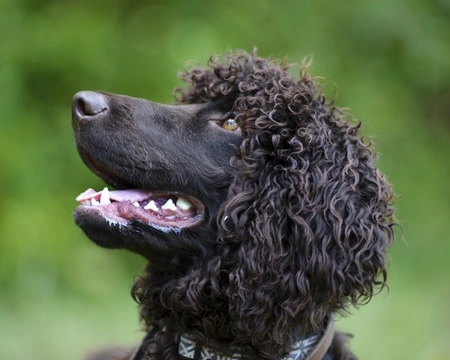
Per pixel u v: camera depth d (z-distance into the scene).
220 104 5.38
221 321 4.98
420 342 10.09
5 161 12.34
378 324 10.74
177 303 4.98
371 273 4.94
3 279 11.86
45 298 11.66
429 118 15.06
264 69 5.54
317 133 5.03
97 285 12.07
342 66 13.67
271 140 5.00
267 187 4.95
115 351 6.09
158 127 5.16
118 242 4.94
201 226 5.01
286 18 13.38
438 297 11.99
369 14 13.77
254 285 4.87
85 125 5.03
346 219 4.89
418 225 13.73
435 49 14.27
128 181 5.17
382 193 5.04
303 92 5.18
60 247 12.18
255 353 4.97
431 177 14.12
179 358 5.10
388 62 14.28
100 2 13.49
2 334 9.95
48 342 9.63
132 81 12.91
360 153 5.13
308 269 4.83
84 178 12.68
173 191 5.14
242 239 4.92
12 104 12.77
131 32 13.20
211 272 4.94
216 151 5.16
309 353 4.99
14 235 11.94
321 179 4.92
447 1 14.78
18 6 13.06
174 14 13.29
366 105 13.38
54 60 12.78
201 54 12.37
